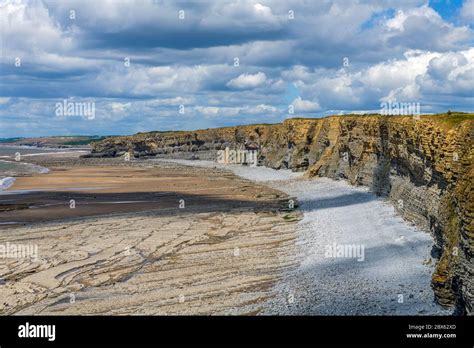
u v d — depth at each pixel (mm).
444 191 39250
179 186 115250
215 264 46656
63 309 36375
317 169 114625
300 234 57906
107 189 108688
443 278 30344
